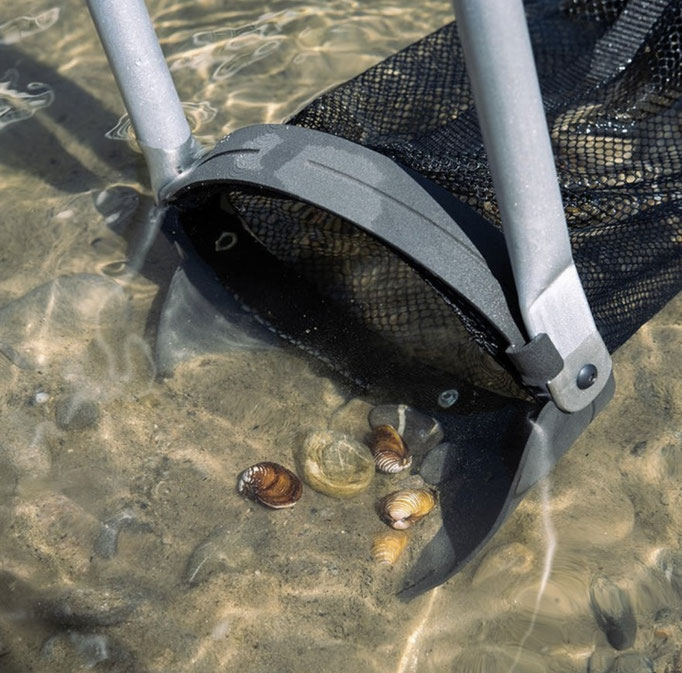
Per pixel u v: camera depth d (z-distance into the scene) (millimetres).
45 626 536
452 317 611
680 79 618
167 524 564
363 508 563
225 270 641
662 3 630
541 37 672
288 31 795
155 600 542
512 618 530
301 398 599
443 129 612
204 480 577
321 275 633
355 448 569
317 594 542
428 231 526
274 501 563
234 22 804
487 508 542
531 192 475
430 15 800
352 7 810
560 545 548
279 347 616
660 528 552
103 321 634
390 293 622
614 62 640
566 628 526
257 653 528
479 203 572
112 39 587
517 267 496
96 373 614
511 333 514
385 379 597
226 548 554
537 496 564
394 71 644
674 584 536
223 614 538
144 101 604
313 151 556
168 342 619
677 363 604
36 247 670
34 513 568
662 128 614
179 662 526
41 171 712
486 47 448
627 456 575
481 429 569
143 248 665
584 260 565
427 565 542
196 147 630
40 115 748
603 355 529
